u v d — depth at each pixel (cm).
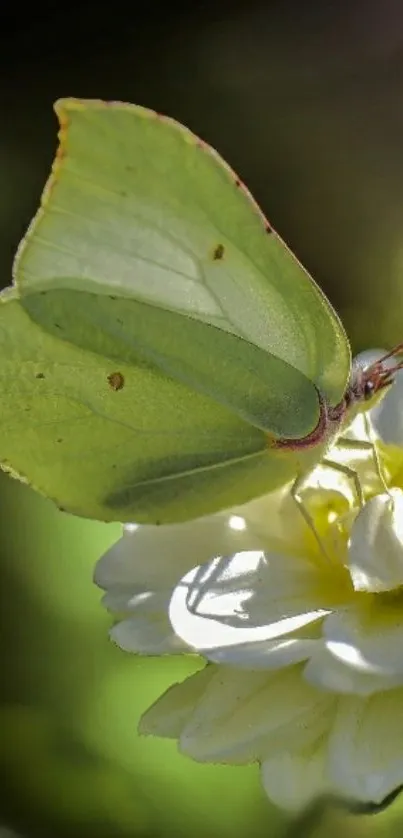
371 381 21
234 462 22
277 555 21
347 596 21
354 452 22
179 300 21
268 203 31
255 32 34
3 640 24
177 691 21
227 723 21
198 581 21
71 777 24
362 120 32
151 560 21
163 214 21
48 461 22
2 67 34
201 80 33
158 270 21
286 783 20
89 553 24
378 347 27
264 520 22
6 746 24
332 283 29
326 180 31
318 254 29
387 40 33
